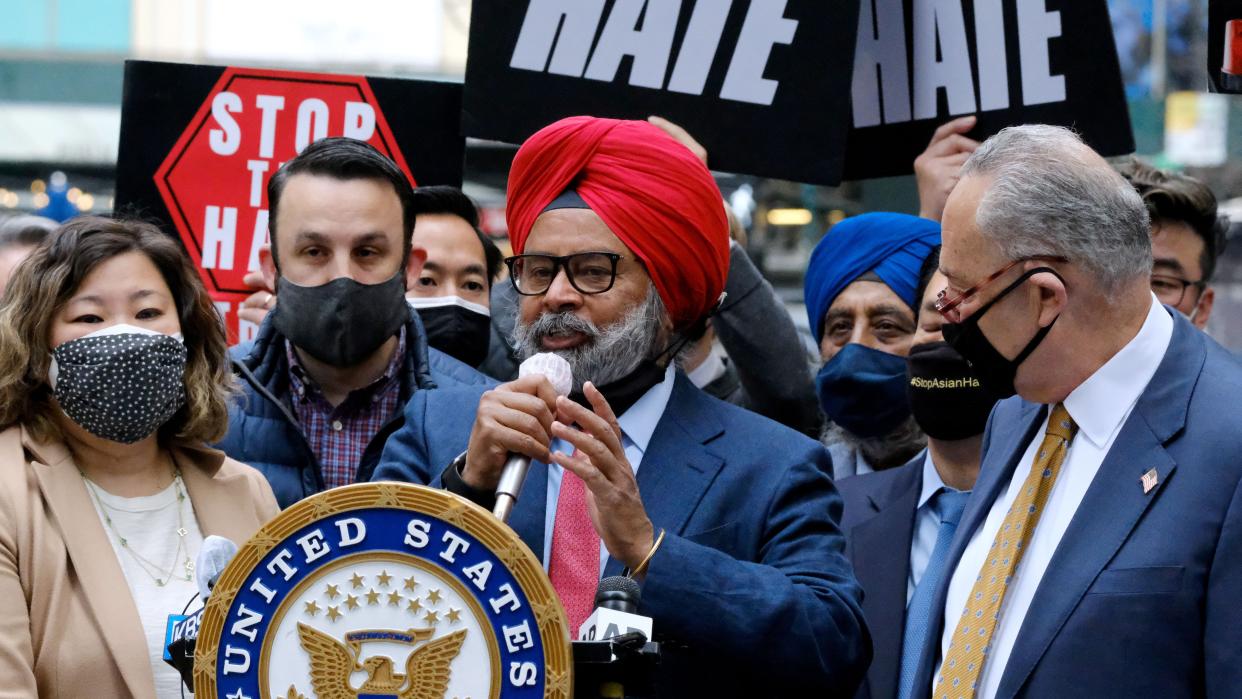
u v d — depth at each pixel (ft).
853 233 25.36
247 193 25.57
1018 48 25.00
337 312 21.95
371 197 22.21
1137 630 14.88
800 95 23.71
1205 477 15.12
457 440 17.48
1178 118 63.93
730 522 17.01
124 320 18.61
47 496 17.93
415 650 12.14
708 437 17.54
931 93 25.54
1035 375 16.21
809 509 17.08
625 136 17.28
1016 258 15.80
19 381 18.30
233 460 20.44
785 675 15.90
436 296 26.61
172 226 25.50
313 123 25.63
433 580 12.20
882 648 20.30
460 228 26.99
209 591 13.62
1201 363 15.97
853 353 24.63
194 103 25.61
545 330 17.17
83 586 17.67
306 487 22.18
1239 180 62.49
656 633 15.80
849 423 24.90
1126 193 15.96
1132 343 16.02
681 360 18.12
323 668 12.17
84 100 69.82
